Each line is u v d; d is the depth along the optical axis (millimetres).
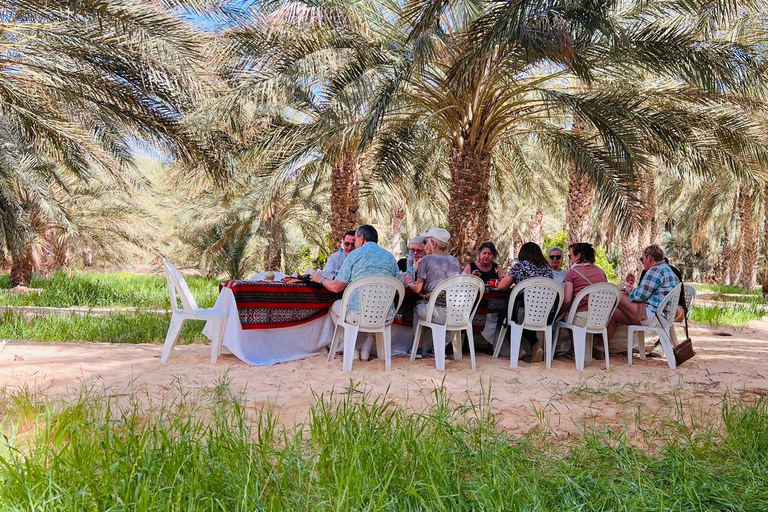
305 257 30938
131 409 3904
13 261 19766
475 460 3086
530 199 21094
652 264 6211
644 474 3033
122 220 24141
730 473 3123
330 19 9312
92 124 10414
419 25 7449
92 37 8352
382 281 5395
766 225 20453
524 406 4352
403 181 14164
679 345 6059
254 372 5273
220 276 33562
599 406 4438
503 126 10289
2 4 7859
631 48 8266
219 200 24844
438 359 5664
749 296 20812
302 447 3279
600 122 8680
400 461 2936
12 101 8984
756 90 9000
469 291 5660
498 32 6926
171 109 9492
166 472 2654
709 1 8391
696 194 25984
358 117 9570
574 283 6109
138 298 15133
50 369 5180
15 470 2602
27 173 13656
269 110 11492
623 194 9109
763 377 5605
